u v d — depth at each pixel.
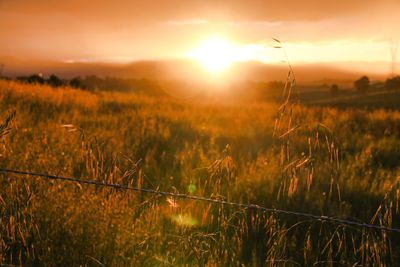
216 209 4.89
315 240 4.58
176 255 3.79
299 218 4.98
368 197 5.98
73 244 3.68
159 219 4.38
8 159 4.90
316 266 4.06
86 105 14.16
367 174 7.38
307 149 8.24
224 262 3.83
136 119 11.78
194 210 4.79
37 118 10.00
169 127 11.10
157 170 6.68
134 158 6.77
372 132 13.59
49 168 4.83
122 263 3.59
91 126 9.44
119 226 3.77
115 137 8.52
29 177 4.30
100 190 4.54
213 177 5.67
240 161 7.67
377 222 5.08
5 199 3.98
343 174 6.77
